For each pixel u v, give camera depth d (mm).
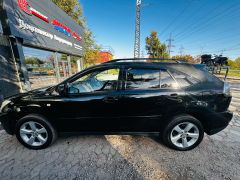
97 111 2488
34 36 6750
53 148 2662
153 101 2424
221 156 2424
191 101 2406
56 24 9219
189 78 2494
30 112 2547
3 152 2557
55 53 9383
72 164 2256
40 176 2020
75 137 3037
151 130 2611
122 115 2502
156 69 2496
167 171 2107
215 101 2432
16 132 2578
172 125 2475
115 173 2072
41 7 7438
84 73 2564
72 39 12281
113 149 2633
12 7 5371
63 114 2518
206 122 2521
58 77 9844
